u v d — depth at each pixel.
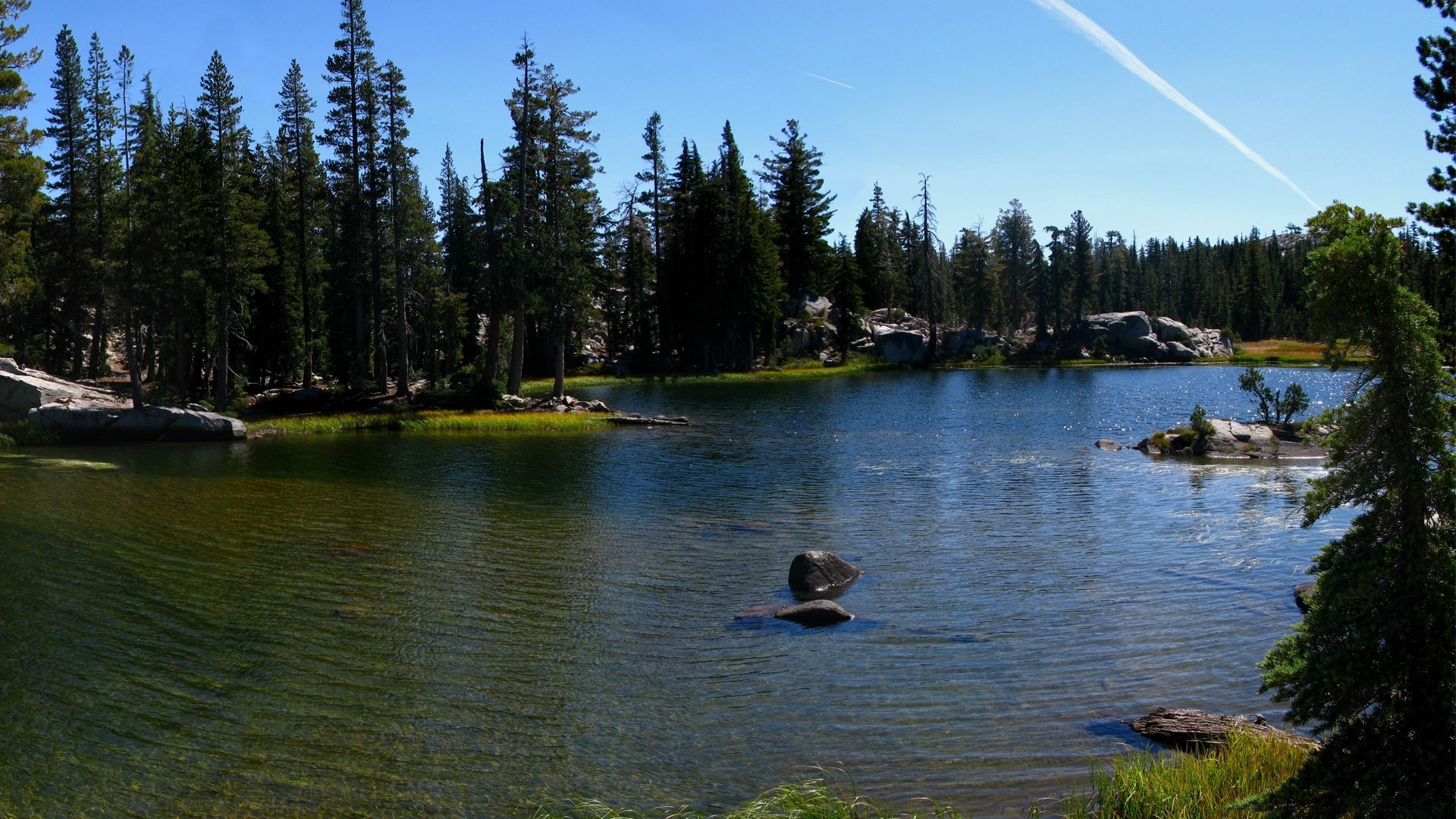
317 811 8.03
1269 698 10.30
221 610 13.68
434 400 48.41
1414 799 5.52
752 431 41.38
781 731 9.63
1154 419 45.19
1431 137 11.00
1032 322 126.25
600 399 60.03
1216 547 17.88
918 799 8.12
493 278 49.22
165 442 36.97
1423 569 5.51
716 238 83.06
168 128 48.44
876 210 125.19
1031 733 9.46
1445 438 5.56
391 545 18.06
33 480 25.97
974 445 35.41
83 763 8.90
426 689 10.82
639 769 8.81
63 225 53.97
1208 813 7.02
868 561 16.95
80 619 13.18
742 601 14.39
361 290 50.94
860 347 96.69
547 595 14.73
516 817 7.93
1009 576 15.77
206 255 44.56
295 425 41.22
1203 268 152.25
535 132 49.94
